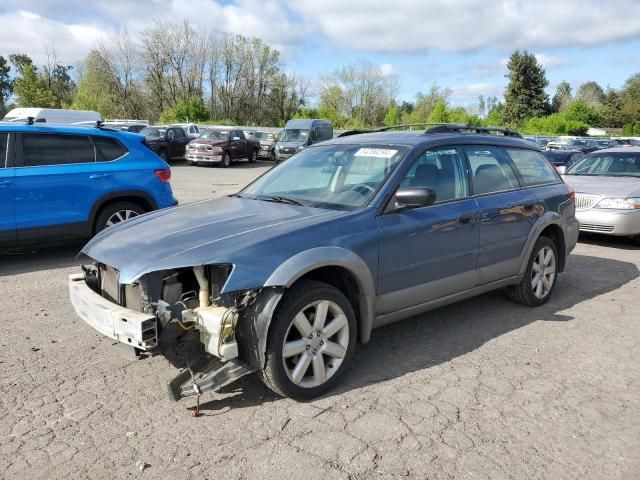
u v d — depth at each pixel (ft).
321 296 11.75
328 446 10.11
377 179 13.96
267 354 11.07
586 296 20.03
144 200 25.58
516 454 10.00
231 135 91.04
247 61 205.77
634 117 259.80
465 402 11.88
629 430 10.91
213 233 11.98
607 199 28.96
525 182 18.06
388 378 12.98
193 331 11.43
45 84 174.50
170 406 11.50
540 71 257.34
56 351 14.23
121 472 9.30
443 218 14.47
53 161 23.00
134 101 195.93
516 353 14.60
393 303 13.57
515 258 17.13
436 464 9.64
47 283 20.49
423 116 233.14
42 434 10.43
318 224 12.25
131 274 10.94
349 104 233.35
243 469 9.41
